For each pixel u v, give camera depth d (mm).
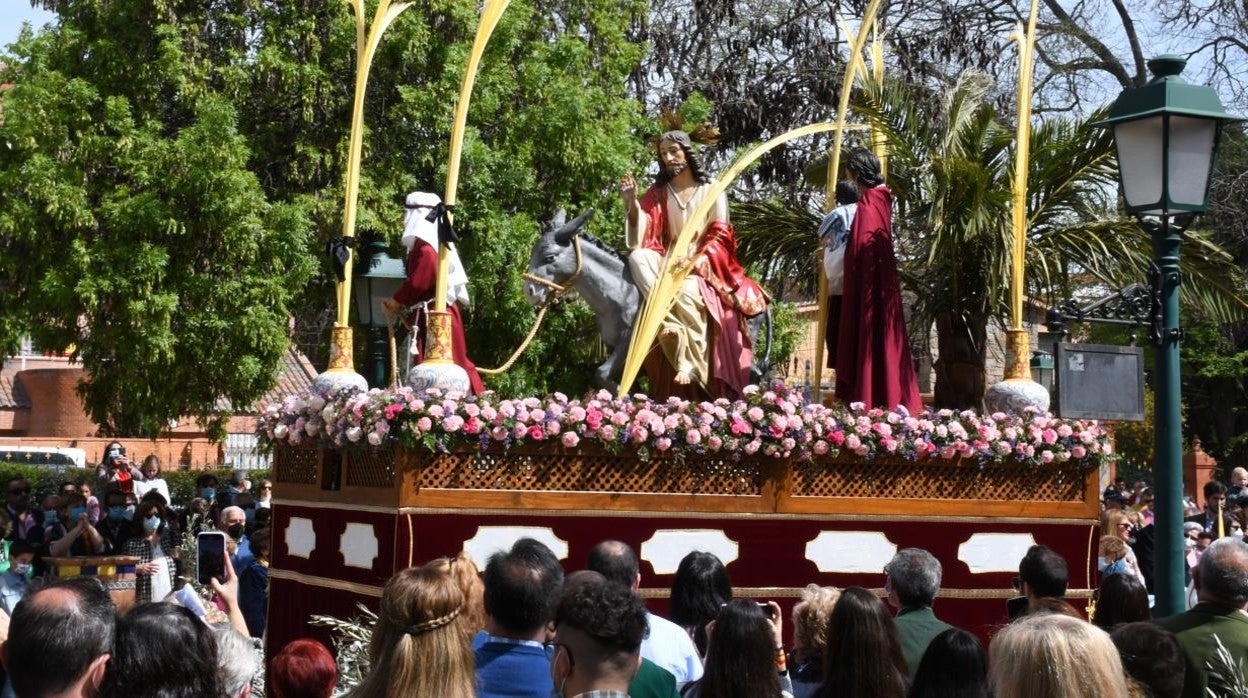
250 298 19547
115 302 19531
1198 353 28000
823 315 11898
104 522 16375
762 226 14133
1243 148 27281
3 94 20156
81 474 28922
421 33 20422
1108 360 9797
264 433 10938
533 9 21922
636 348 10578
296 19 20469
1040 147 12953
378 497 9625
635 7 23125
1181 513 8016
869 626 5199
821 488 10320
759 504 10102
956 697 4742
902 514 10461
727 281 11688
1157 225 8352
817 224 14055
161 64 19859
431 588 4555
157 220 19125
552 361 21219
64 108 19641
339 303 10914
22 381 38500
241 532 13070
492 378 20312
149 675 4008
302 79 20266
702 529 9945
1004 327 13367
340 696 5359
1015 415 11062
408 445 9156
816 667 6012
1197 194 8172
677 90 25531
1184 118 8141
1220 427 29625
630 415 9805
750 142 25125
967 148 12953
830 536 10273
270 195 21047
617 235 20734
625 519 9758
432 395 9328
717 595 6793
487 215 20359
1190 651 6047
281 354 20250
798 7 25828
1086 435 10906
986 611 10680
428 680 4457
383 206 20484
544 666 5004
